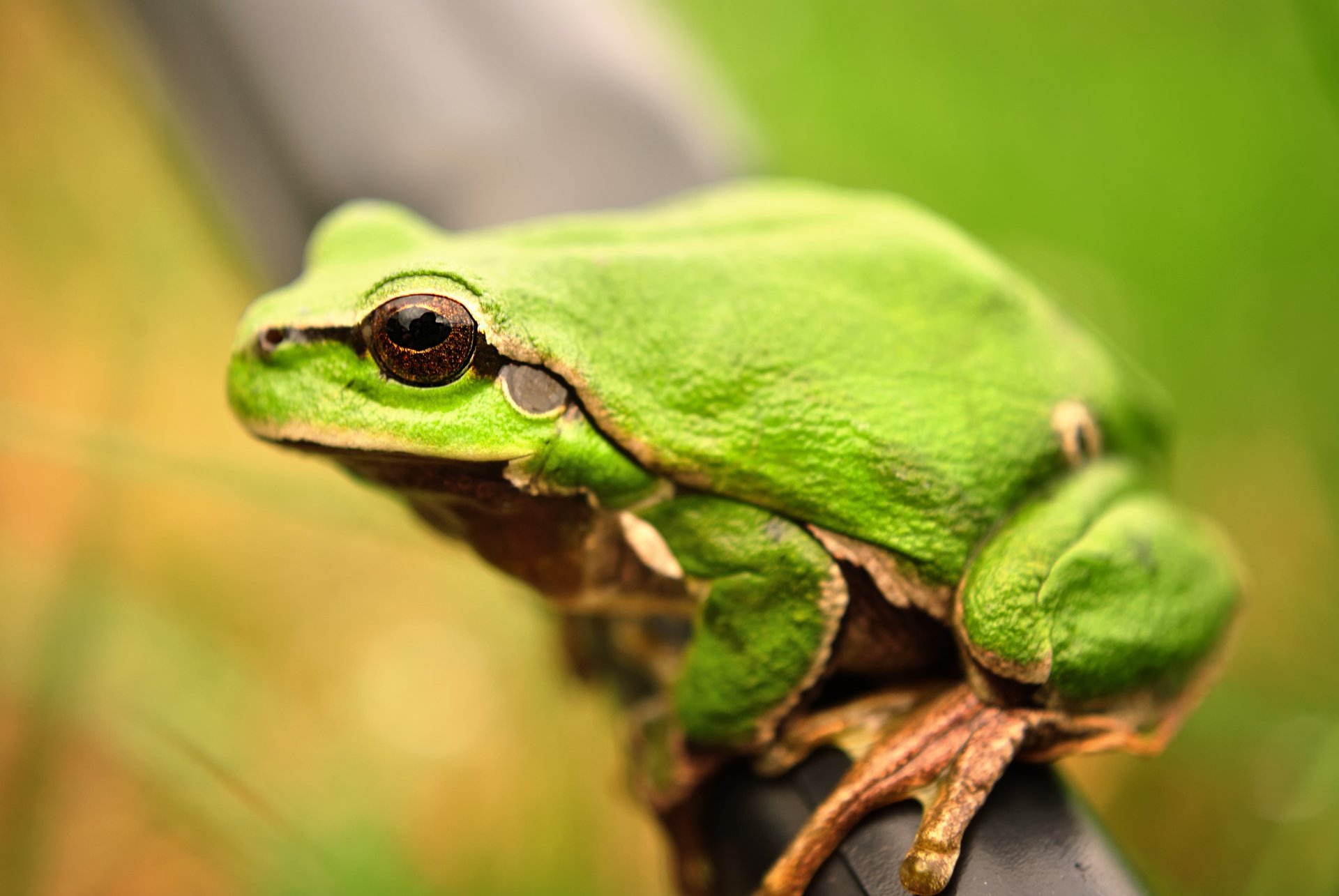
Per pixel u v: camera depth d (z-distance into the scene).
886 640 0.14
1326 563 0.19
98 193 0.27
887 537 0.14
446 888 0.21
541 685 0.18
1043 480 0.14
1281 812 0.17
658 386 0.14
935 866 0.13
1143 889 0.13
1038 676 0.14
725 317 0.14
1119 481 0.14
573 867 0.18
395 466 0.14
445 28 0.17
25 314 0.28
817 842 0.13
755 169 0.18
